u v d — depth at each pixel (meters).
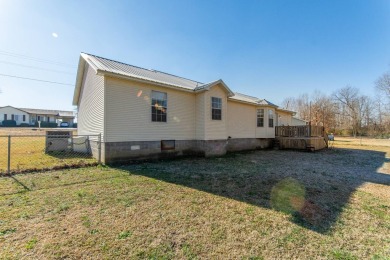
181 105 9.75
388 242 2.53
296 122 24.75
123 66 9.62
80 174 5.77
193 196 4.11
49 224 2.79
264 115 14.66
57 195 3.97
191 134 10.17
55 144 9.59
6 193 4.04
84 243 2.34
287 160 9.34
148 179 5.39
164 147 9.02
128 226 2.78
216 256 2.16
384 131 37.50
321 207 3.66
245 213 3.32
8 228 2.64
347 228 2.88
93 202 3.65
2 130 25.08
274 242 2.47
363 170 7.26
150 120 8.56
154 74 10.66
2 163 6.84
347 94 47.09
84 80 10.23
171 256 2.14
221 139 10.66
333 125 43.72
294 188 4.81
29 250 2.18
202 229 2.75
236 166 7.54
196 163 8.12
